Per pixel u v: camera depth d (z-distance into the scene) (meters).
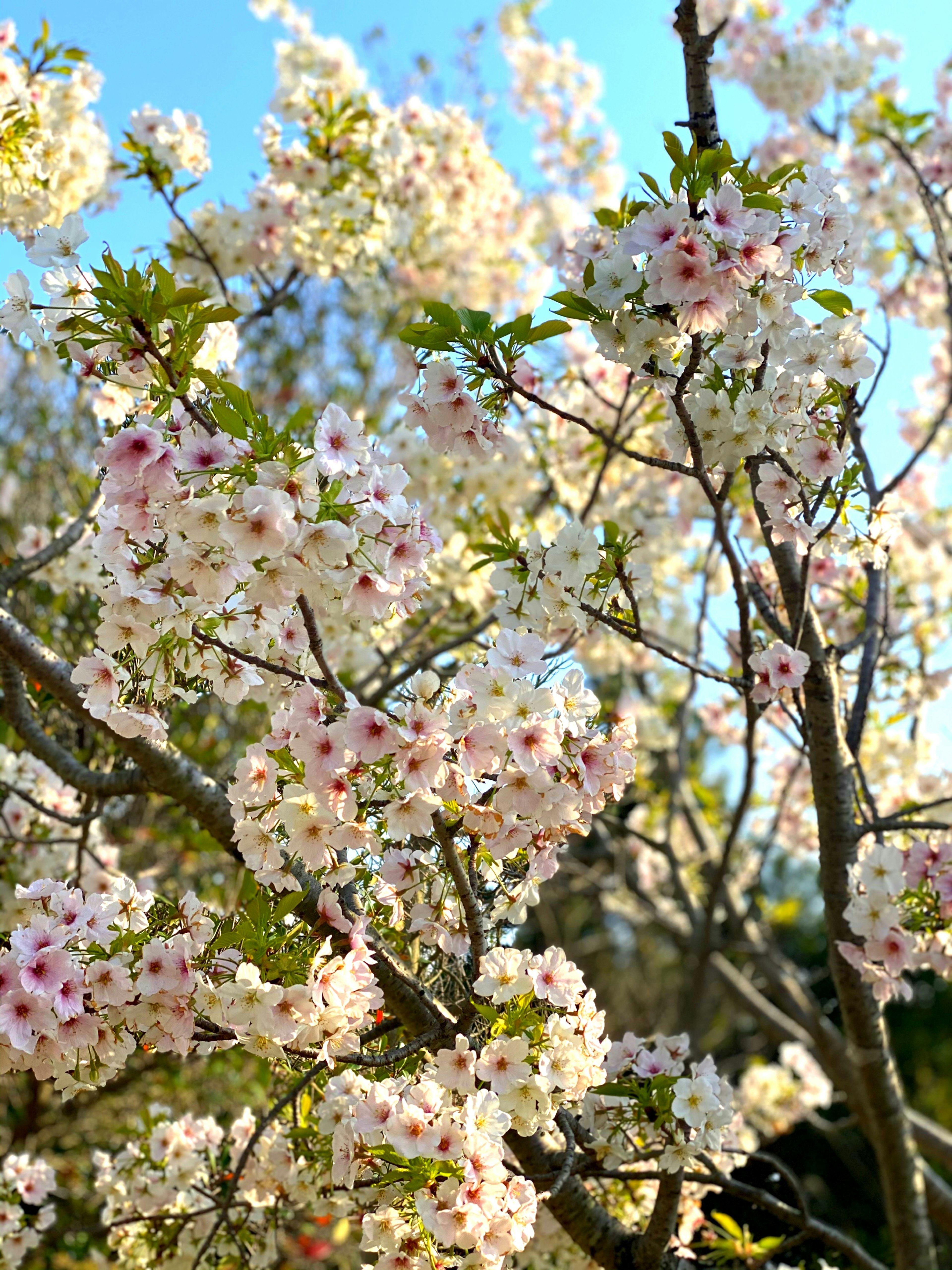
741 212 1.97
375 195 4.97
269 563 1.82
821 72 6.67
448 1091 1.98
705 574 4.35
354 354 7.93
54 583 4.08
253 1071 4.74
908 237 6.34
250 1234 3.13
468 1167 1.83
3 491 6.04
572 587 2.46
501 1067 1.99
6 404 6.19
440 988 2.60
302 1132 2.76
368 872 2.22
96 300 1.97
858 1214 11.52
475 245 7.17
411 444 4.77
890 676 4.75
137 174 4.35
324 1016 1.94
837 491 2.63
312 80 4.80
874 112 6.57
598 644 5.92
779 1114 6.65
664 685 7.41
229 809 2.84
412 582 2.05
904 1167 3.68
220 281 4.45
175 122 4.32
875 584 3.64
